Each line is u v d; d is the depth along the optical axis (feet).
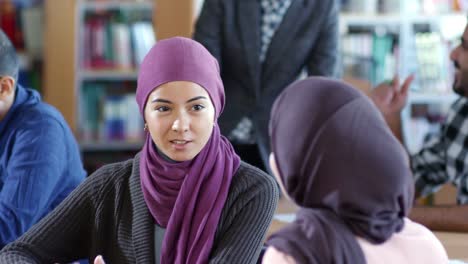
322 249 4.74
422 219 8.80
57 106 16.94
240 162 6.60
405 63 17.30
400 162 4.91
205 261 6.24
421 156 10.53
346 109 4.91
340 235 4.79
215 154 6.42
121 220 6.59
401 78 17.25
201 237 6.28
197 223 6.31
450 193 10.55
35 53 17.47
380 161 4.85
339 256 4.73
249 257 6.24
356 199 4.83
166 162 6.37
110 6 17.39
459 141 10.19
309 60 12.51
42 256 6.70
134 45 17.62
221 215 6.35
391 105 10.55
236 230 6.28
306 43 12.30
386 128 4.98
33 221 7.91
